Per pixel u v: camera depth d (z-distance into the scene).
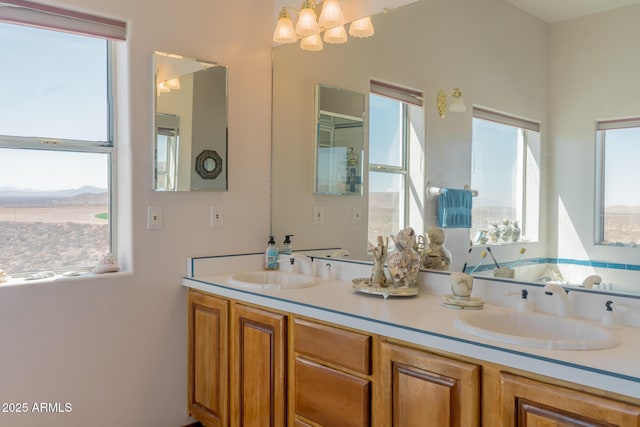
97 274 2.35
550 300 1.78
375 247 2.19
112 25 2.35
